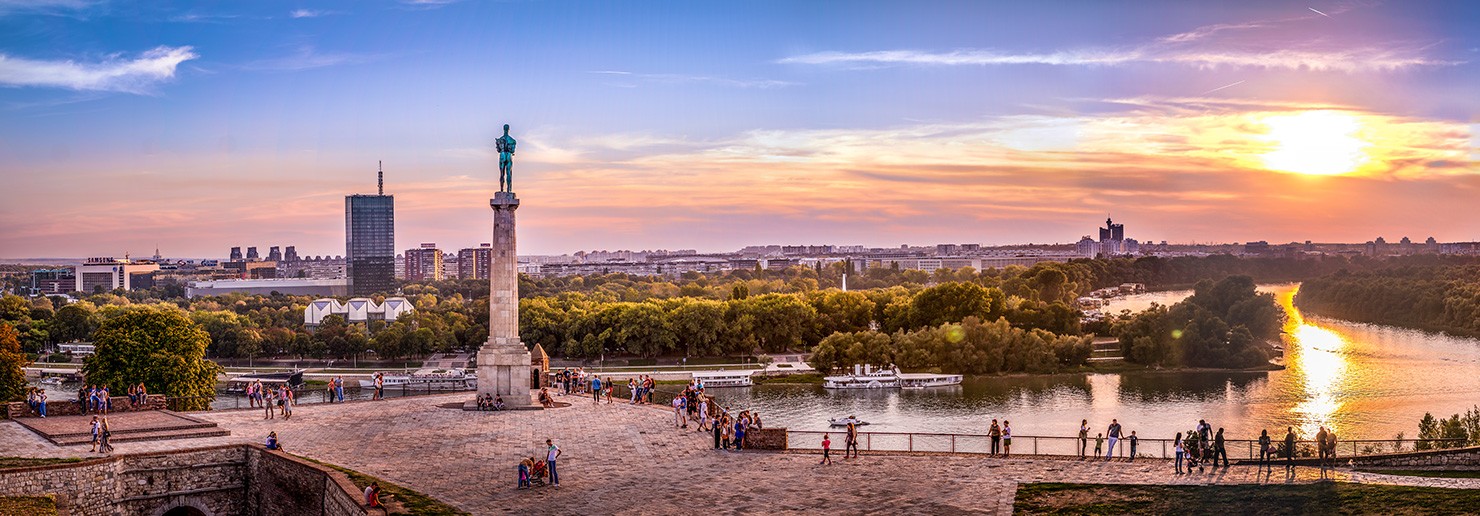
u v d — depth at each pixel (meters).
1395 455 80.88
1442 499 66.12
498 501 71.75
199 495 83.56
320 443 89.88
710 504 70.94
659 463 82.75
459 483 76.44
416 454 85.81
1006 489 72.88
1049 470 77.94
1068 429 166.88
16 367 136.75
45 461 78.81
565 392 124.25
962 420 177.25
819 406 196.75
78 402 101.00
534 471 76.06
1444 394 195.12
